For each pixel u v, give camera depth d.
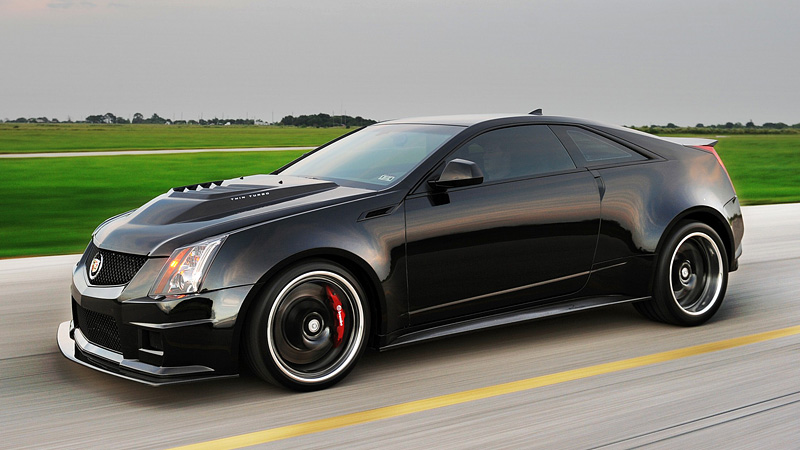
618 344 4.60
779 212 12.67
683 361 4.23
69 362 4.37
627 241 4.74
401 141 4.66
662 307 4.92
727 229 5.15
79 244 10.16
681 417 3.36
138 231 3.84
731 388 3.75
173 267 3.55
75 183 21.84
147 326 3.52
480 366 4.18
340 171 4.56
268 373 3.69
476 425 3.30
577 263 4.59
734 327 4.99
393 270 3.96
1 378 4.07
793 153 53.06
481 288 4.27
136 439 3.21
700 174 5.11
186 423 3.38
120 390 3.86
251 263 3.60
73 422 3.42
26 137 114.50
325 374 3.83
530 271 4.42
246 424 3.36
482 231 4.22
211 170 28.52
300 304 3.75
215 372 3.58
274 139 110.00
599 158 4.80
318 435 3.21
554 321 5.19
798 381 3.84
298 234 3.72
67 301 5.98
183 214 3.89
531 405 3.55
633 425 3.27
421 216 4.06
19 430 3.33
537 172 4.51
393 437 3.17
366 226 3.91
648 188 4.84
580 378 3.95
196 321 3.52
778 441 3.07
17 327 5.17
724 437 3.12
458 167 4.04
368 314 3.95
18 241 10.43
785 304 5.67
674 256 4.91
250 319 3.64
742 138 109.69
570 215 4.52
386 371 4.12
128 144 79.50
